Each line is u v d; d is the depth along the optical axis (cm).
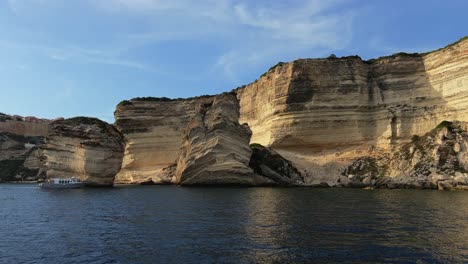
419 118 7775
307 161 8275
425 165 6800
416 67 8169
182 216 3350
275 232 2577
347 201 4453
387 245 2200
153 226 2900
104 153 7769
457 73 7362
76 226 2995
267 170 7838
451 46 7600
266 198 4869
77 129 7712
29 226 3041
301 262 1909
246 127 7881
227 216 3306
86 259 2050
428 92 7844
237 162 7419
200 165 7519
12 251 2234
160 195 5553
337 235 2462
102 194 6019
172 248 2212
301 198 4844
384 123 8144
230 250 2139
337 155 8231
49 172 7744
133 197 5341
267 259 1961
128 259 2030
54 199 5281
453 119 7306
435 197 4912
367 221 2970
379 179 7162
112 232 2717
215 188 6994
